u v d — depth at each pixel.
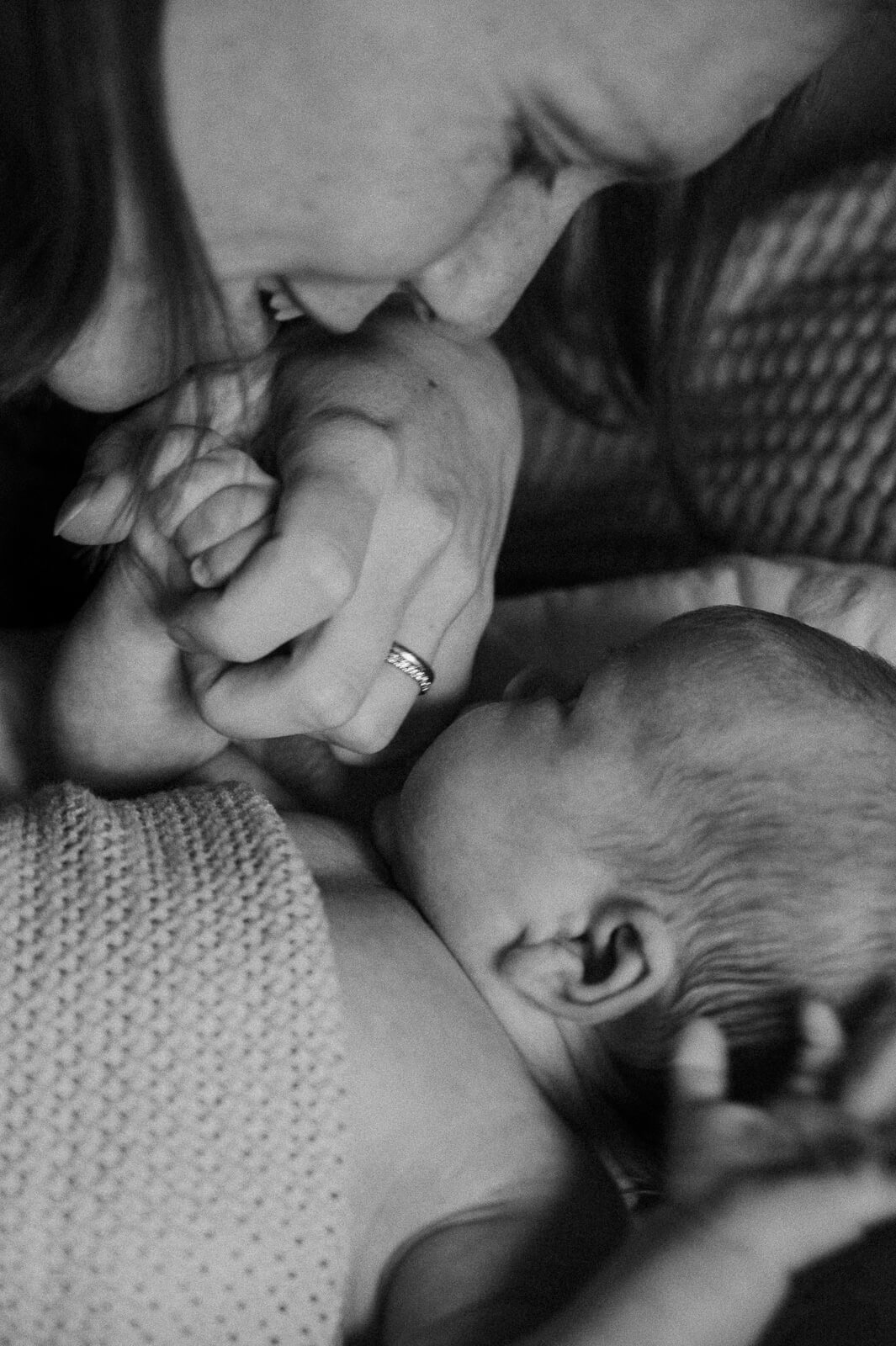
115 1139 0.84
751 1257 0.75
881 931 0.88
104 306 0.84
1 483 1.41
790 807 0.92
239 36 0.71
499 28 0.71
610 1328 0.74
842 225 1.34
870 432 1.33
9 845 0.91
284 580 0.83
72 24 0.70
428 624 1.00
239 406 1.01
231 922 0.89
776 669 0.96
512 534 1.57
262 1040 0.87
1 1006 0.85
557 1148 0.94
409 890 1.03
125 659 1.00
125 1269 0.83
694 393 1.42
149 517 0.92
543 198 0.83
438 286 0.86
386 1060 0.92
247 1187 0.85
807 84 1.15
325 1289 0.86
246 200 0.77
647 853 0.95
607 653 1.15
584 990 0.94
